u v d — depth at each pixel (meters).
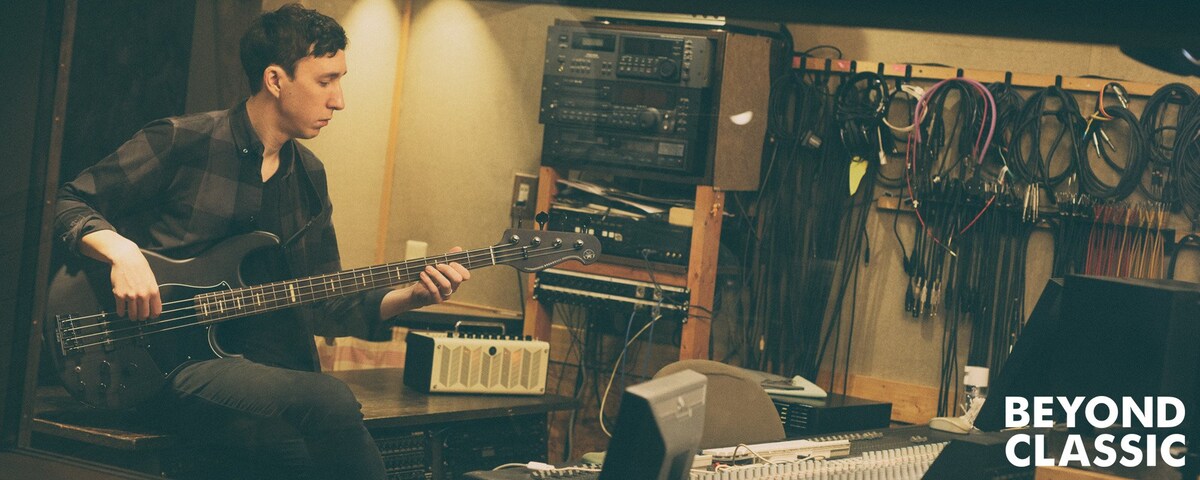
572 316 4.16
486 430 3.31
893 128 4.01
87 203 2.57
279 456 2.60
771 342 4.09
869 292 4.05
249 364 2.59
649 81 3.85
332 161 4.27
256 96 2.71
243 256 2.68
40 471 2.42
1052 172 3.85
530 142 4.27
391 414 3.04
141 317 2.50
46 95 2.38
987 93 3.89
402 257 4.48
